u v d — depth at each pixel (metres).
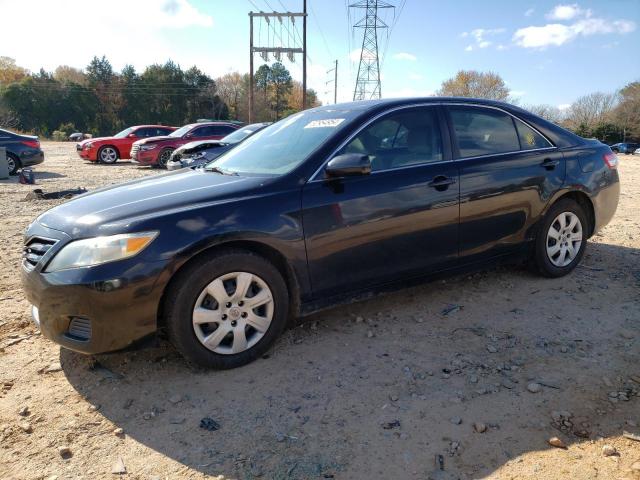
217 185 3.25
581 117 76.31
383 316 3.86
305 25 30.12
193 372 3.09
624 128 69.75
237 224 2.98
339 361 3.19
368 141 3.58
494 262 4.18
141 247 2.77
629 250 5.48
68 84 81.88
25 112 77.06
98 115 83.88
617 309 3.88
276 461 2.31
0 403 2.79
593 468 2.21
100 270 2.71
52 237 2.93
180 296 2.88
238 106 99.75
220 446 2.42
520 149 4.25
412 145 3.75
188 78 92.25
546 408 2.65
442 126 3.90
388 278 3.62
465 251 3.93
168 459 2.34
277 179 3.24
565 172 4.40
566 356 3.19
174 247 2.82
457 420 2.56
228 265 2.99
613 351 3.23
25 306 4.14
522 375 2.98
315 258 3.27
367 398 2.79
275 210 3.12
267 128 4.47
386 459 2.31
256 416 2.65
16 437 2.51
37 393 2.89
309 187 3.26
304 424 2.57
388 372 3.05
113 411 2.72
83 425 2.60
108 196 3.28
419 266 3.72
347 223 3.34
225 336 3.06
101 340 2.79
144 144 16.88
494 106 4.26
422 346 3.37
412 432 2.49
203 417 2.65
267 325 3.19
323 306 3.42
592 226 4.75
